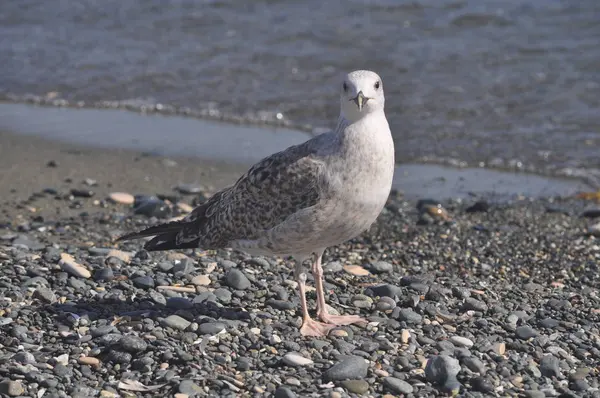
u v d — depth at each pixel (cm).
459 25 2536
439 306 1070
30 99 2144
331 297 1102
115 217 1447
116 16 2705
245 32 2550
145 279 1106
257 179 975
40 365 877
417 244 1363
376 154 920
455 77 2230
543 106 2067
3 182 1609
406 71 2272
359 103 902
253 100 2131
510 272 1255
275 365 899
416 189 1683
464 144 1898
